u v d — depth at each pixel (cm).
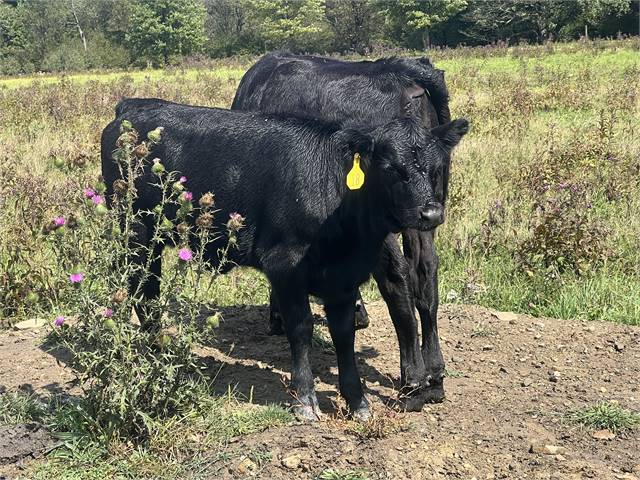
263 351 596
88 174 979
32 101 1930
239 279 729
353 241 463
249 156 495
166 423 427
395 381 545
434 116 536
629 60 3055
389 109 522
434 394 498
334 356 597
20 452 415
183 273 432
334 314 475
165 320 439
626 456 432
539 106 1741
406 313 486
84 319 419
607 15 5503
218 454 418
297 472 406
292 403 482
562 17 5638
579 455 433
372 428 442
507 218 836
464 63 3625
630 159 1034
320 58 613
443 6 6094
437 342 507
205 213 433
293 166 475
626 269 738
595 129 1292
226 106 2052
